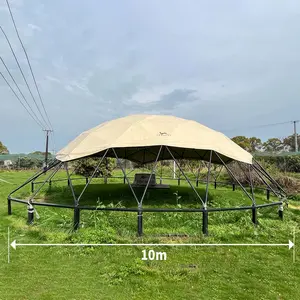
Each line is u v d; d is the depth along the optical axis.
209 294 3.61
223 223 6.91
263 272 4.30
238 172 15.46
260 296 3.59
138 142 7.41
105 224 6.27
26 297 3.47
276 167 17.64
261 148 30.81
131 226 6.34
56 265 4.42
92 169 18.02
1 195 11.25
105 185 14.51
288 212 8.39
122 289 3.70
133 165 25.30
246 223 6.71
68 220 6.72
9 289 3.67
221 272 4.27
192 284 3.87
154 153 14.03
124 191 12.01
